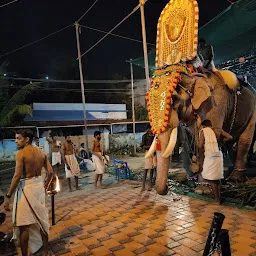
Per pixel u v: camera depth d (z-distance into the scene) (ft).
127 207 17.31
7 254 12.09
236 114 20.29
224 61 37.09
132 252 11.22
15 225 10.76
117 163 28.25
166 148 13.82
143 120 71.72
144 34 22.95
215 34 25.40
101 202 19.06
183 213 15.30
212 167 15.89
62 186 26.20
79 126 64.18
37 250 11.94
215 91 18.12
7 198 10.66
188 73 16.06
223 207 15.72
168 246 11.47
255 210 14.75
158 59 18.83
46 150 51.90
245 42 28.71
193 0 16.56
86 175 31.35
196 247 11.17
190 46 16.38
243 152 20.98
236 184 18.90
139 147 60.29
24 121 58.03
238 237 11.75
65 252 11.74
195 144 18.33
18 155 10.98
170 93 14.37
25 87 57.47
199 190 18.57
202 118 17.26
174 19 17.97
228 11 20.33
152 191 20.84
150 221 14.49
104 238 12.84
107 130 69.15
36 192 11.12
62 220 15.84
